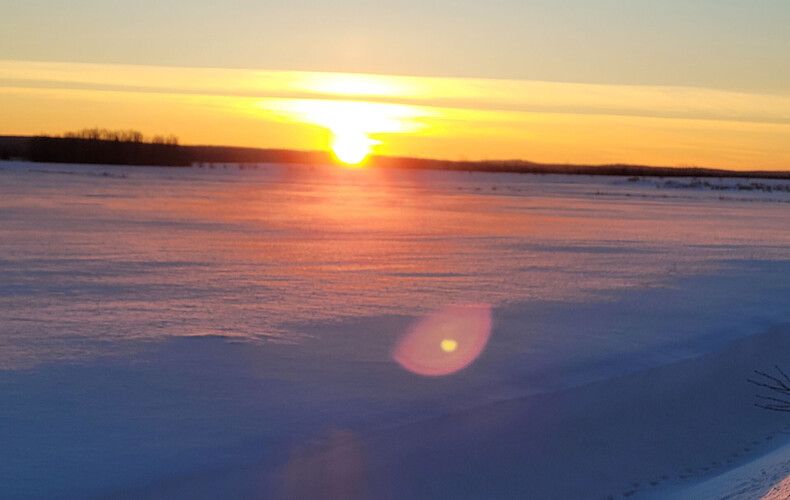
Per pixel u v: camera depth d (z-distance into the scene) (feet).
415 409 28.37
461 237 92.94
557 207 159.53
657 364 35.99
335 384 30.66
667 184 316.40
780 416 35.40
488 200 180.45
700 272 66.03
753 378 38.17
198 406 27.35
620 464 29.04
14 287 50.24
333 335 38.70
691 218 136.67
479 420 28.55
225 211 123.34
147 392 28.58
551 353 36.86
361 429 26.21
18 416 25.61
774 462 25.81
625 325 43.68
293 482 22.86
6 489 20.49
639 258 75.61
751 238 100.53
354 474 24.16
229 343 36.19
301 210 130.52
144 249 72.74
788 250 86.12
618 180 354.13
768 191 284.00
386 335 39.09
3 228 88.02
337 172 387.34
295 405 27.99
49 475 21.42
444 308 46.80
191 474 22.03
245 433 25.13
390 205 152.15
